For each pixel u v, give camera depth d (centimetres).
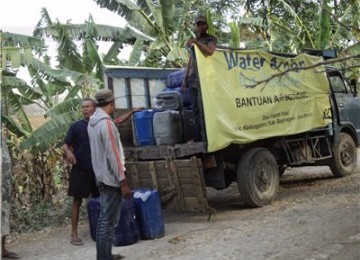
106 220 483
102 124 477
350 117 955
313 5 1644
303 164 904
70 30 1152
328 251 476
